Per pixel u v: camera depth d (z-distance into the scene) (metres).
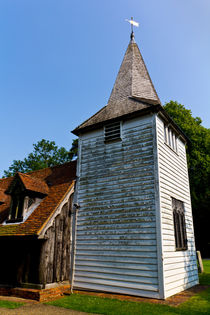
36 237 9.26
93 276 9.93
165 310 6.69
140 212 9.48
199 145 24.23
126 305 7.33
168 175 10.63
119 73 14.96
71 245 11.00
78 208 11.45
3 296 9.47
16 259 10.16
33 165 35.84
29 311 7.00
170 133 12.23
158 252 8.55
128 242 9.40
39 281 9.09
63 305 7.64
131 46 16.05
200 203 27.34
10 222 11.42
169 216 9.80
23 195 11.44
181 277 9.83
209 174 23.78
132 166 10.40
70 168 14.26
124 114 11.21
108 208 10.47
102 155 11.66
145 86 13.71
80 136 13.08
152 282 8.38
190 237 11.92
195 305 7.21
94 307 7.20
